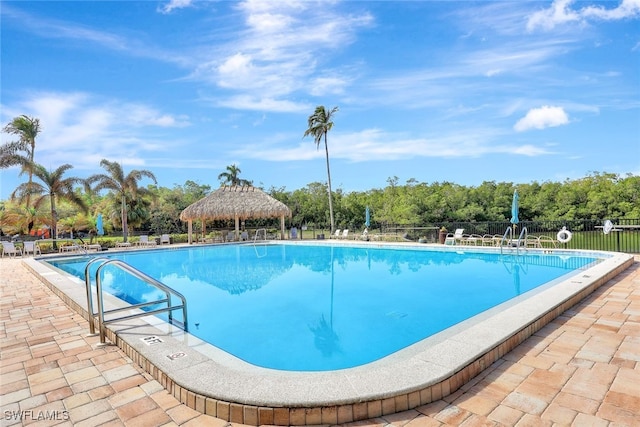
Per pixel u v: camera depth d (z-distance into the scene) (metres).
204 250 16.06
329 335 4.83
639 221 15.63
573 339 3.75
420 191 27.94
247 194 20.42
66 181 18.20
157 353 3.29
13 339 4.15
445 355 3.01
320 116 23.28
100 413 2.57
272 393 2.50
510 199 24.92
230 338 4.75
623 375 2.94
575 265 9.67
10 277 8.91
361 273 9.52
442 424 2.36
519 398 2.64
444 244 14.02
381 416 2.47
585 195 22.80
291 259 12.79
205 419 2.50
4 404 2.71
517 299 5.40
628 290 5.83
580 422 2.33
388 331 4.95
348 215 28.33
